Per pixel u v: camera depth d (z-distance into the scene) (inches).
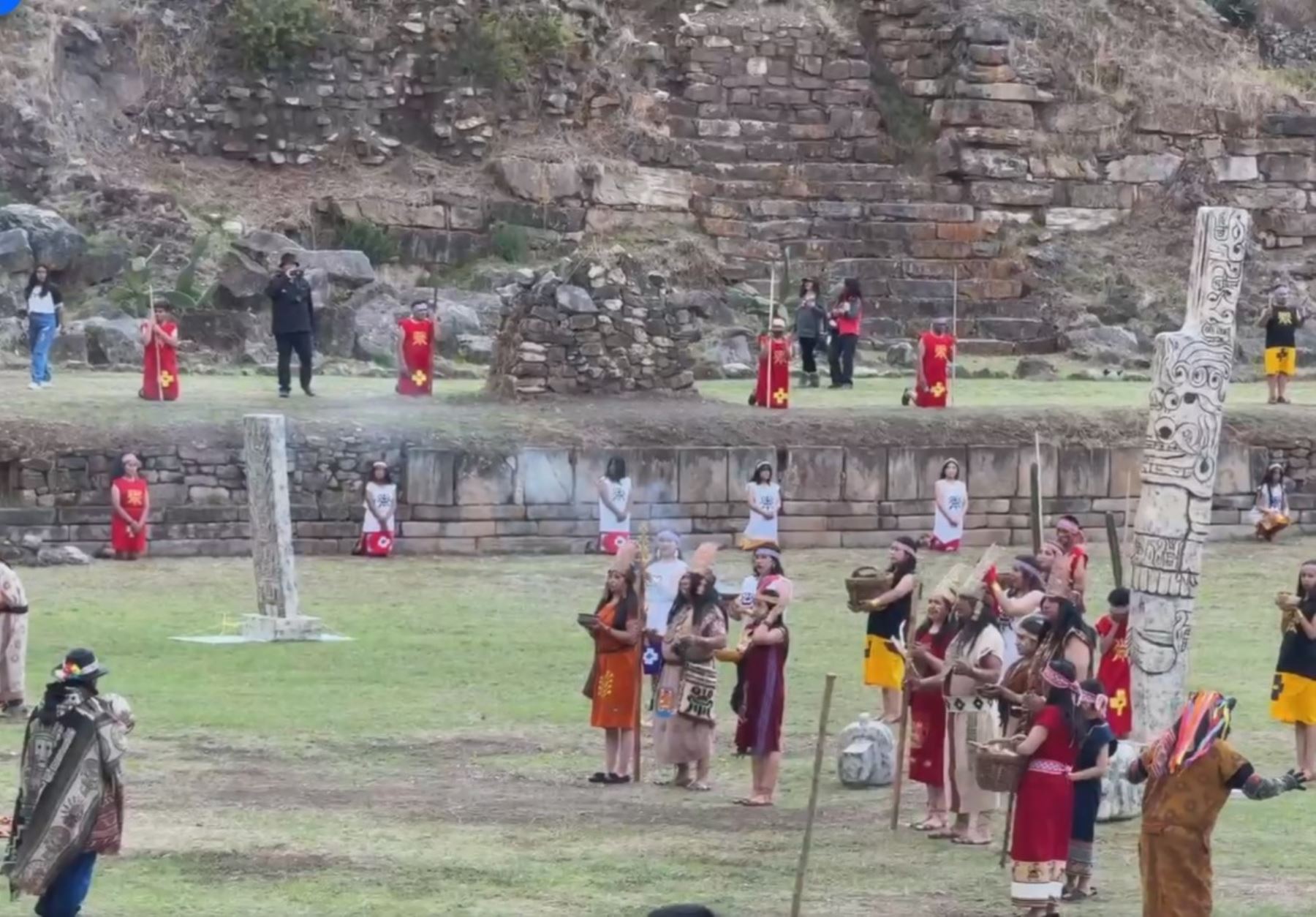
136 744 921.5
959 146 2386.8
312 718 988.6
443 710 1018.7
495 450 1524.4
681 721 865.5
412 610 1300.4
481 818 810.8
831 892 708.7
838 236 2335.1
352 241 2196.1
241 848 749.3
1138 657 898.1
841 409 1658.5
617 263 1676.9
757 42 2428.6
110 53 2249.0
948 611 811.4
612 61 2410.2
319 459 1503.4
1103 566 1518.2
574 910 674.8
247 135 2266.2
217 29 2288.4
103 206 2074.3
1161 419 895.7
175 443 1482.5
